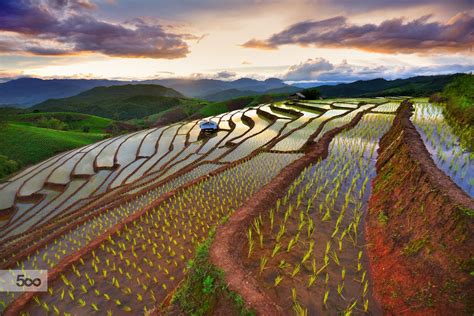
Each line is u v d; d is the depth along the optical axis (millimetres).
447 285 3939
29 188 28672
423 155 7754
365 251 6387
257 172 14359
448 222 4586
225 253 5699
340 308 4930
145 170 28266
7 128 55094
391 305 4629
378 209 7480
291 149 18656
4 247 14516
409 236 5383
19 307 6742
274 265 6047
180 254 8008
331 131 19062
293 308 4961
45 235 13891
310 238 6992
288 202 9047
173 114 108688
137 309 6238
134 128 90062
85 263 8117
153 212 10633
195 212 10398
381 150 13953
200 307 4887
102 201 18281
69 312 6453
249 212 7703
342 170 11789
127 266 7762
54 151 48875
